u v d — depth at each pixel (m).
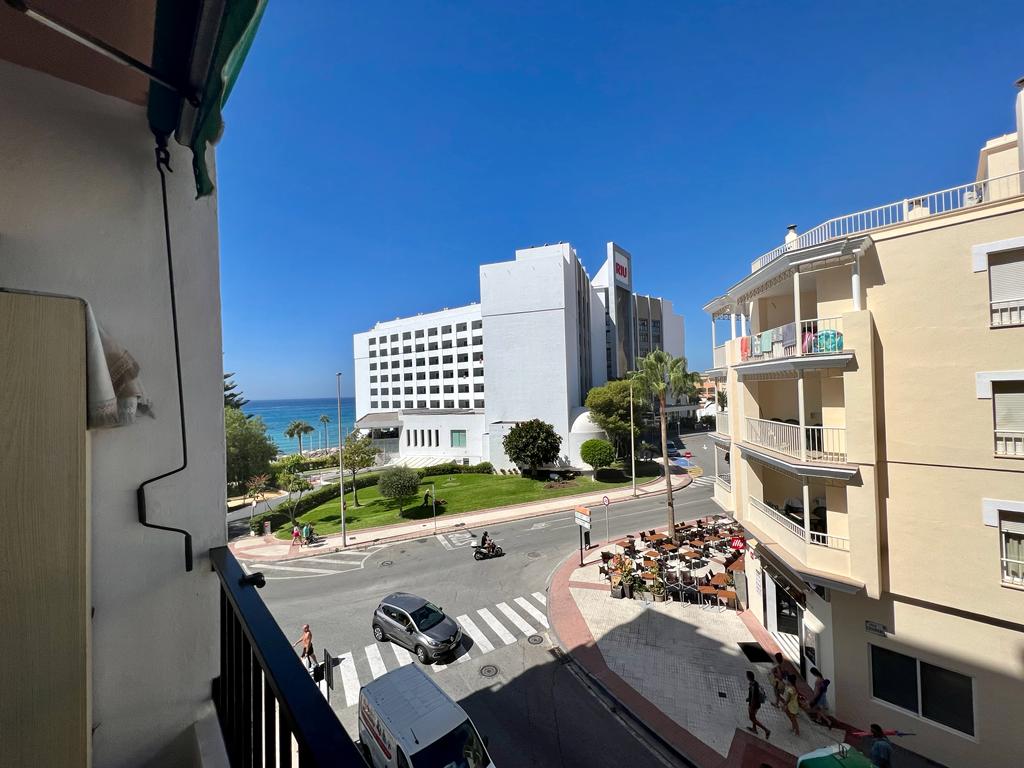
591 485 35.28
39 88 1.94
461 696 10.95
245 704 1.88
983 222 7.93
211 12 1.44
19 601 1.46
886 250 8.91
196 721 2.29
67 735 1.56
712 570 18.27
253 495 34.38
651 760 8.98
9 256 1.86
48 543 1.52
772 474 13.37
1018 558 7.67
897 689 8.92
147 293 2.21
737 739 9.37
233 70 1.55
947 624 8.31
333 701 10.84
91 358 1.67
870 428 8.87
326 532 25.58
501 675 11.78
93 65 1.95
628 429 38.59
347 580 18.45
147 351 2.20
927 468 8.46
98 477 2.04
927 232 8.48
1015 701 7.66
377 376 70.12
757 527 12.43
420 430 51.25
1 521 1.44
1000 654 7.81
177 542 2.27
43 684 1.51
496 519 26.66
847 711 9.46
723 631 13.67
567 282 43.84
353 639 13.62
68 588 1.56
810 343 9.85
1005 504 7.68
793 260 9.80
